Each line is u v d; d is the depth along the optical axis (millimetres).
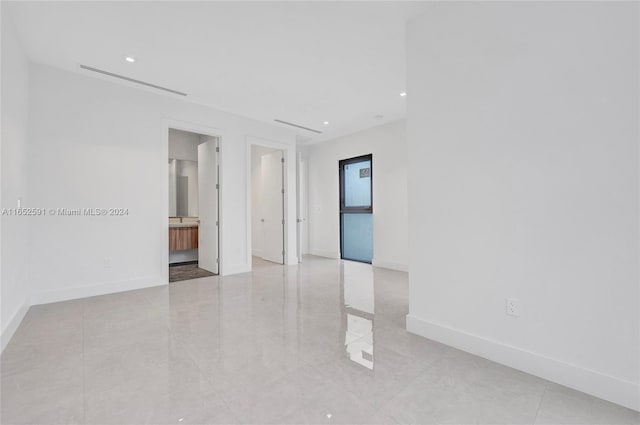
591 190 1673
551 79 1795
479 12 2098
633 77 1547
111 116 3723
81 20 2537
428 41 2393
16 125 2703
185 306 3242
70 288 3447
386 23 2584
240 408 1552
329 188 6734
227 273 4902
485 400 1617
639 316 1542
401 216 5305
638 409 1533
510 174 1961
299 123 5484
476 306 2133
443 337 2314
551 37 1791
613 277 1613
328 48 2984
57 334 2484
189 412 1521
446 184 2283
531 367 1876
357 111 4809
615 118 1599
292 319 2859
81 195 3510
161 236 4145
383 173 5594
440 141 2314
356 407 1560
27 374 1872
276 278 4645
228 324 2723
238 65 3312
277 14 2471
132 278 3893
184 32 2717
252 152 7070
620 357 1592
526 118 1892
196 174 6246
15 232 2650
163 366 1976
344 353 2162
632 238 1558
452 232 2254
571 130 1730
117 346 2270
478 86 2102
